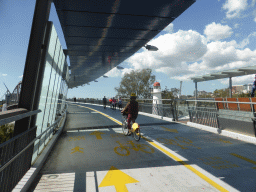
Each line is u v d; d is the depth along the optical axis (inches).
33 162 157.6
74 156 191.8
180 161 176.2
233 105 311.7
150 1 231.0
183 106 414.0
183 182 134.0
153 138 270.8
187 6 246.4
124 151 208.8
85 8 249.3
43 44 150.6
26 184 119.7
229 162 173.5
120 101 832.9
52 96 263.0
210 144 235.9
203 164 168.6
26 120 136.1
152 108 568.1
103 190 122.2
